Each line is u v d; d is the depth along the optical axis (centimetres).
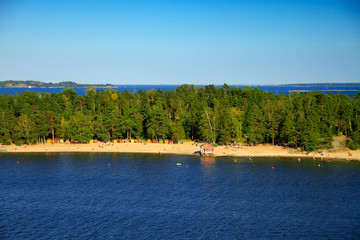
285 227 8350
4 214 9131
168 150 17325
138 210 9438
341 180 11950
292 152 16138
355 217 8888
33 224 8531
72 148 17788
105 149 17588
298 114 17175
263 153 16188
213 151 16175
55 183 11869
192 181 12069
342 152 15875
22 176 12731
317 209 9425
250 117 17250
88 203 9956
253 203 9912
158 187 11425
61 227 8369
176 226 8438
